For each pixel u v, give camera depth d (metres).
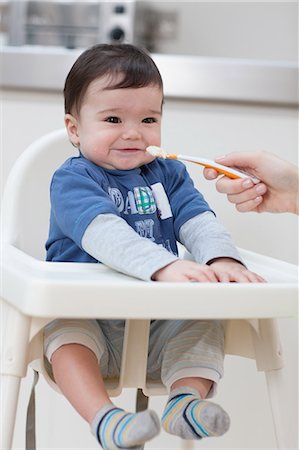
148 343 0.92
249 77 1.47
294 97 1.48
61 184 0.89
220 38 1.69
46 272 0.77
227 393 1.45
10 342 0.78
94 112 0.94
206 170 0.94
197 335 0.88
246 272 0.81
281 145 1.50
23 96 1.48
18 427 1.44
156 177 1.01
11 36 1.61
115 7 1.59
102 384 0.81
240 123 1.50
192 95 1.46
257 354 0.89
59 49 1.54
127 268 0.78
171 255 0.79
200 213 1.00
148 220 0.96
